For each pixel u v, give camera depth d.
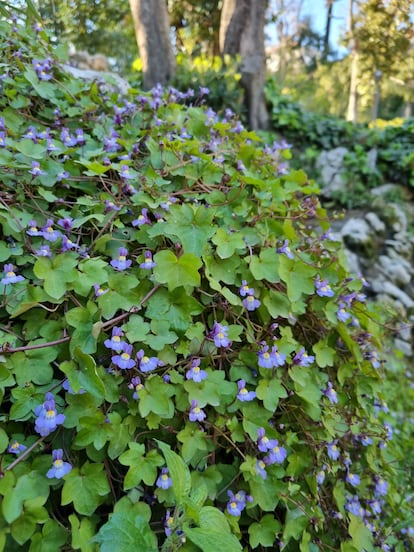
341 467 0.24
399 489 0.32
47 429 0.15
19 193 0.21
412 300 0.69
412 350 0.62
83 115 0.29
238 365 0.20
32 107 0.29
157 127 0.28
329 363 0.23
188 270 0.19
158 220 0.21
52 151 0.23
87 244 0.21
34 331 0.18
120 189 0.22
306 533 0.19
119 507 0.16
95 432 0.16
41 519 0.14
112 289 0.19
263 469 0.18
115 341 0.17
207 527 0.15
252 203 0.25
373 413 0.28
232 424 0.19
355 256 0.70
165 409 0.17
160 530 0.17
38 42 0.32
